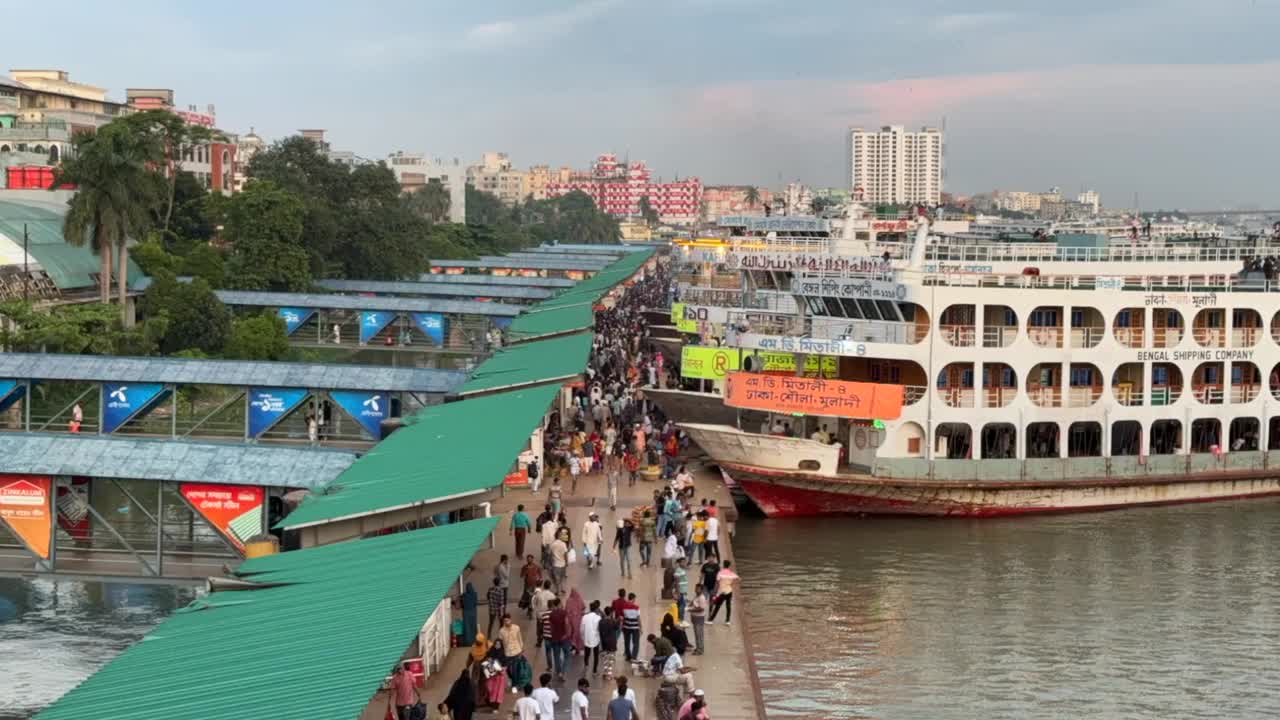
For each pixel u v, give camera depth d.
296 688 27.83
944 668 51.84
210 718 26.48
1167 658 53.31
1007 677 51.12
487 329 140.25
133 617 57.00
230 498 53.06
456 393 74.25
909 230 97.19
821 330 72.81
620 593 43.91
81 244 117.88
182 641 32.66
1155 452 76.50
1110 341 73.56
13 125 191.38
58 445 54.44
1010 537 69.88
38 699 47.62
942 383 71.50
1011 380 72.38
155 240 151.25
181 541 63.12
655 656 41.19
